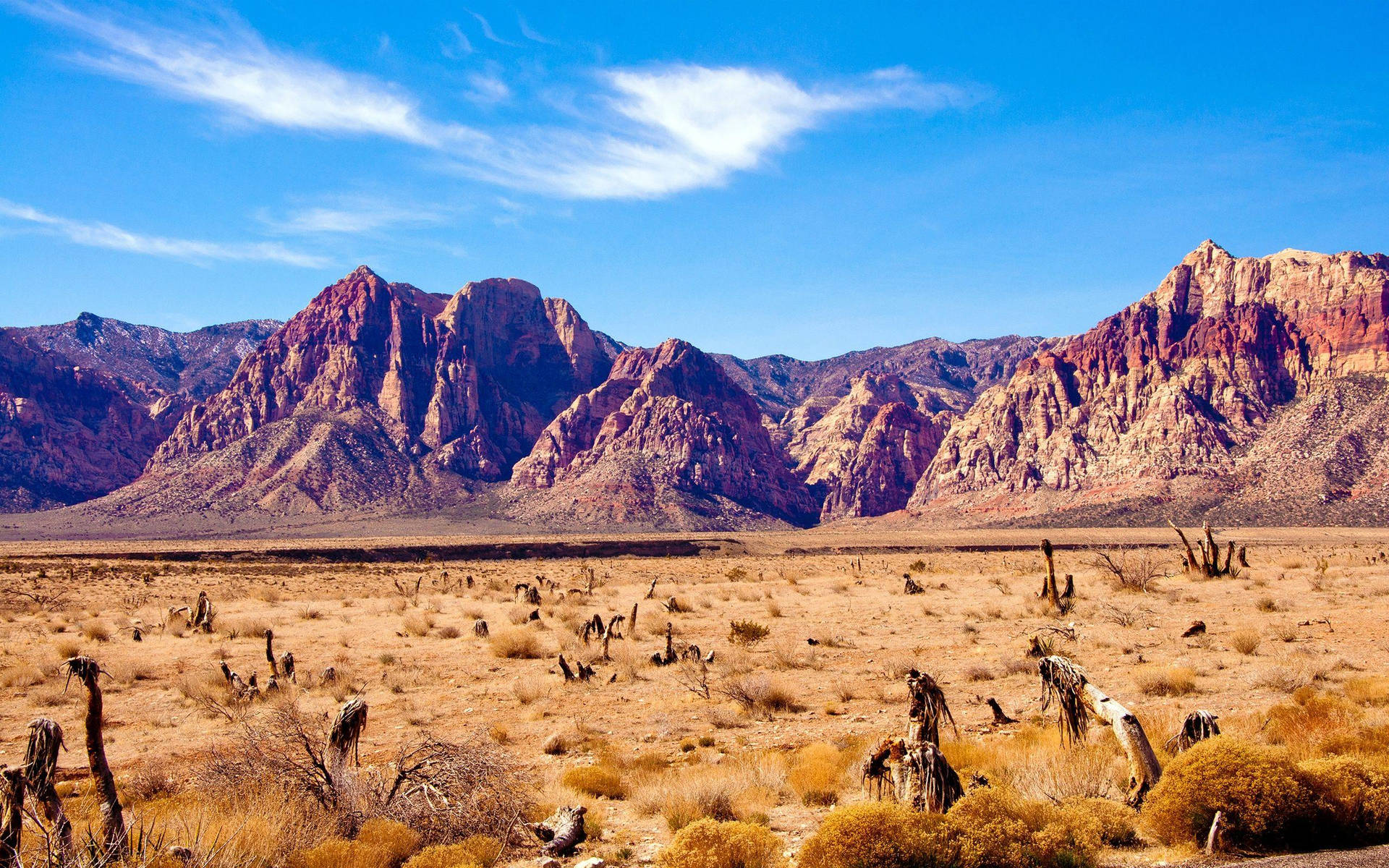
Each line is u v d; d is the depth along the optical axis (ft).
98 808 31.68
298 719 38.24
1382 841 26.91
